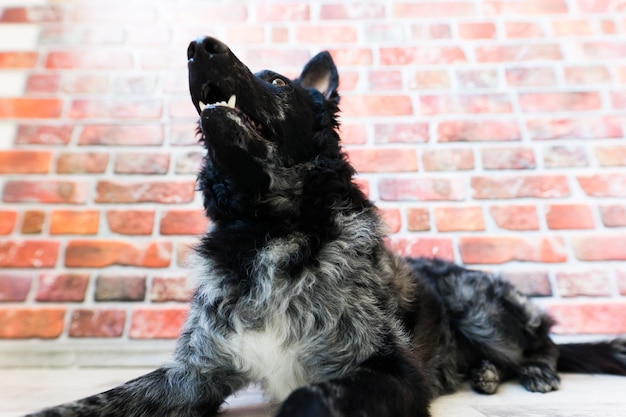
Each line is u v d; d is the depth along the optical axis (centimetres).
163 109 236
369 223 127
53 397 140
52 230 211
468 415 112
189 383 118
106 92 238
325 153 132
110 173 222
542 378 152
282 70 241
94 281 204
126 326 199
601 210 216
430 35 250
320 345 109
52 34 248
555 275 207
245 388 129
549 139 229
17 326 197
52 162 223
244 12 252
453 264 182
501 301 165
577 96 238
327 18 251
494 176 223
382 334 109
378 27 251
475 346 166
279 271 112
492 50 248
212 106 114
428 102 236
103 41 247
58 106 234
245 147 118
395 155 227
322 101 144
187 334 121
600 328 200
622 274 206
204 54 113
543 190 220
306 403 77
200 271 122
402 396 89
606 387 151
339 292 111
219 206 128
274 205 124
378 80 240
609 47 249
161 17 252
